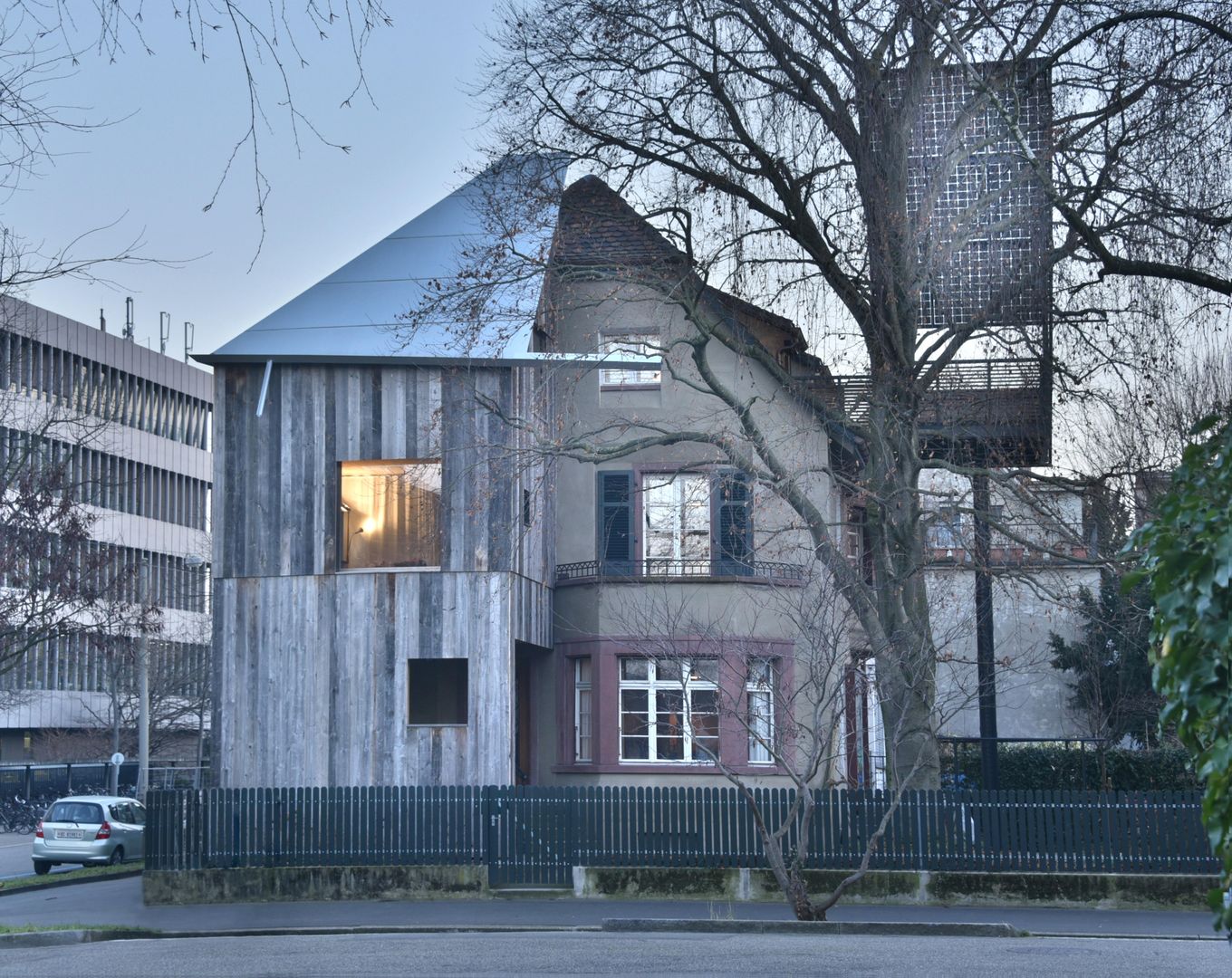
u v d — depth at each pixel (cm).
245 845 2345
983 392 2416
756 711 2588
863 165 2164
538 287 2417
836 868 2220
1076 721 4056
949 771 3734
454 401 2678
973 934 1775
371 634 2658
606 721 2802
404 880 2305
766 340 2925
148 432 8369
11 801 5459
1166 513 461
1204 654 446
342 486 2712
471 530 2655
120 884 2923
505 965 1358
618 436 2750
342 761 2641
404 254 2967
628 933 1800
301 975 1301
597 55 2244
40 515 2550
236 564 2706
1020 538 2283
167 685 5784
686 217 2325
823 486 3052
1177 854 2153
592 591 2839
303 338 2748
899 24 2080
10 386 2719
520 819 2312
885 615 2402
